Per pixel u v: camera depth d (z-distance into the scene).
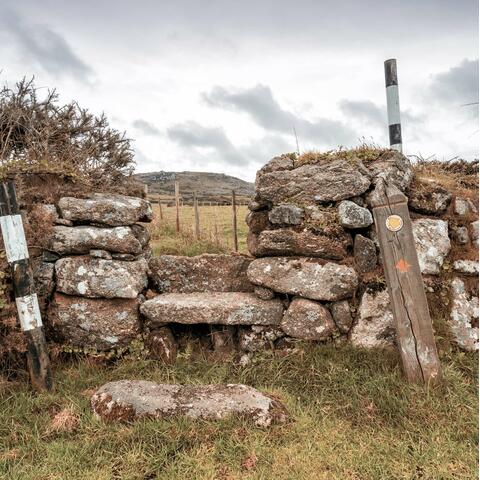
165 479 2.64
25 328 3.70
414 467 2.70
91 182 5.67
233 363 4.12
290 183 4.59
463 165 5.77
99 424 3.14
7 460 2.88
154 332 4.32
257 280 4.27
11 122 6.05
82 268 4.29
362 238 4.21
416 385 3.42
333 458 2.79
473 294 4.27
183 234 9.74
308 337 4.04
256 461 2.78
